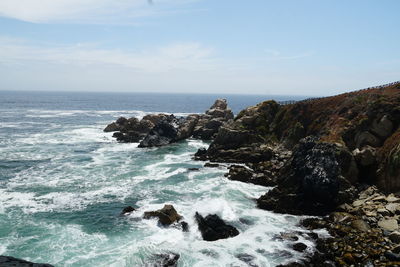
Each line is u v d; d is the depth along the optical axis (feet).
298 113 190.29
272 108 213.25
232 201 114.21
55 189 129.70
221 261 74.43
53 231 90.89
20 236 87.35
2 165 166.91
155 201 116.37
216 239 85.35
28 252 78.69
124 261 74.28
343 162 121.08
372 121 135.23
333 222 92.89
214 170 158.20
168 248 80.59
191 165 172.86
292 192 108.47
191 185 134.72
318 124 171.63
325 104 181.16
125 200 117.91
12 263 54.54
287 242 83.30
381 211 92.94
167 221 94.53
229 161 172.65
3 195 120.78
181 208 108.06
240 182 137.39
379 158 119.75
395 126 129.29
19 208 108.17
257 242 83.66
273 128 198.18
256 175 138.62
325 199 103.50
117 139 257.75
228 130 189.78
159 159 189.47
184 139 263.29
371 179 118.42
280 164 152.05
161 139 240.32
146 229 92.17
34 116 430.61
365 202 103.24
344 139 139.64
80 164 173.78
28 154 196.24
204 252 78.59
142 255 77.00
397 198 100.07
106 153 206.59
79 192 126.62
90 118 431.02
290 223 95.96
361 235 82.07
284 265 72.38
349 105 161.79
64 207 110.22
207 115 290.15
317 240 82.99
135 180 143.64
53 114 472.03
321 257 74.90
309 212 103.55
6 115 431.02
